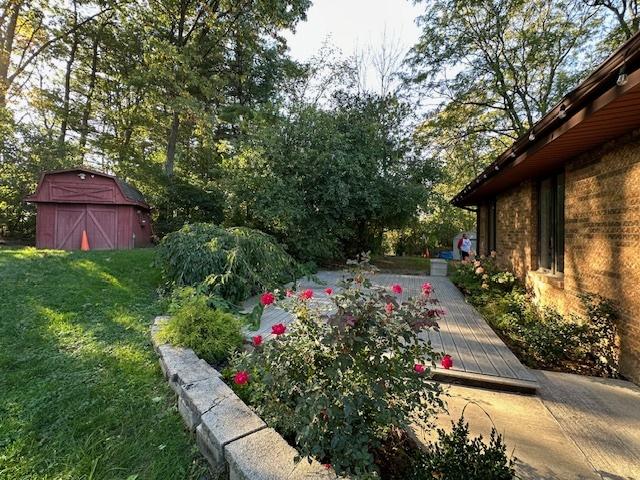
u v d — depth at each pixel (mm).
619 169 3074
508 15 11641
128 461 1806
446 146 14133
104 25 13461
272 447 1628
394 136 12219
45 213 10719
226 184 9453
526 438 2027
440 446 1684
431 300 1945
